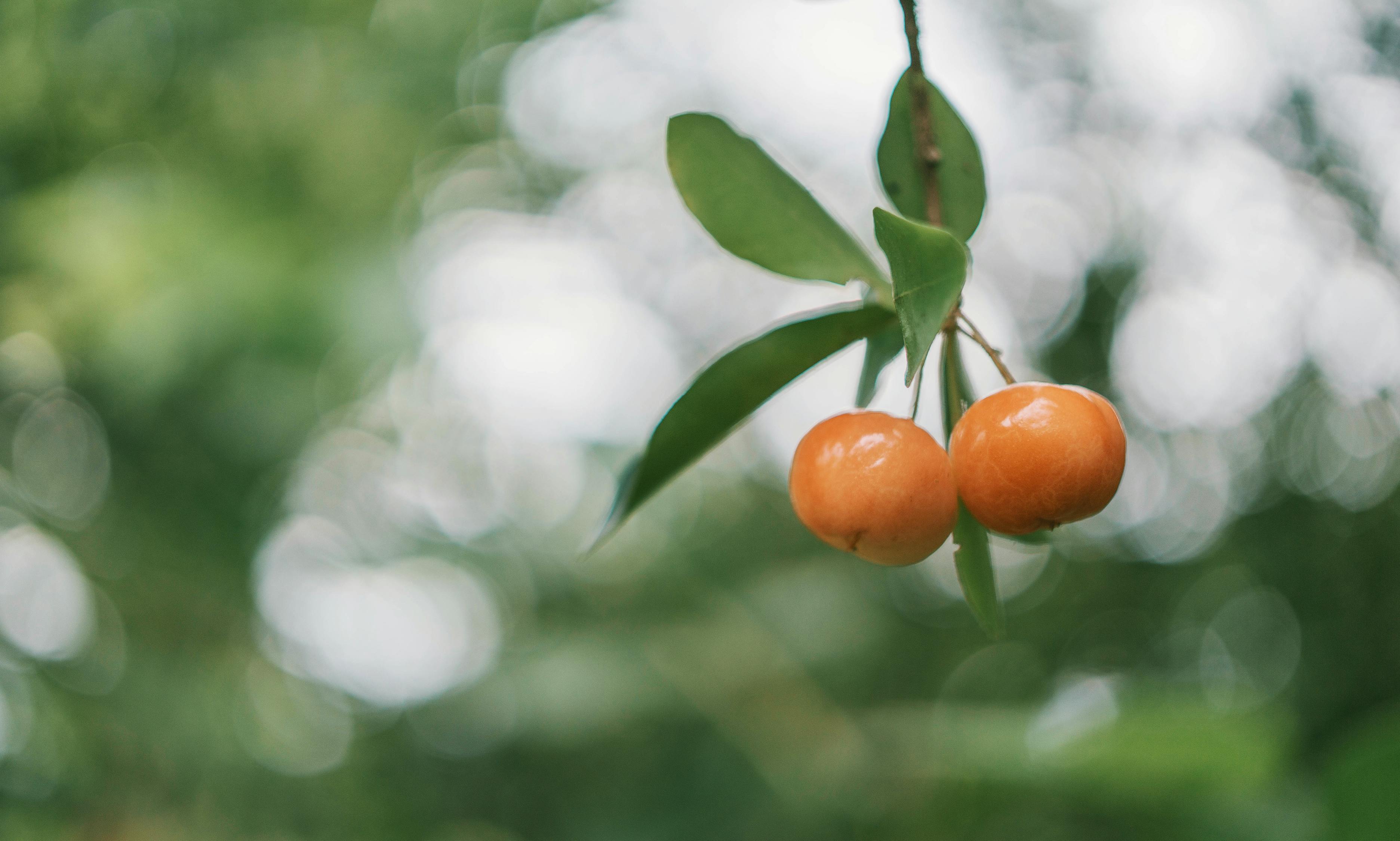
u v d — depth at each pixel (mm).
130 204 750
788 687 984
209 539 844
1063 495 408
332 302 732
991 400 414
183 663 836
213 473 822
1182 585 1238
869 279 421
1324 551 1152
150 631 835
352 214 884
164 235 728
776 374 421
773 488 1266
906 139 425
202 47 843
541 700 892
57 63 788
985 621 427
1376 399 1144
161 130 837
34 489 825
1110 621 1260
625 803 1070
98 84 814
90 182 773
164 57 838
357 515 952
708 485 1254
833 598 1032
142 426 804
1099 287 1208
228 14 844
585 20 1062
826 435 415
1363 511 1139
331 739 1049
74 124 810
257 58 854
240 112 856
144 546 834
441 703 1022
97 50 811
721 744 1035
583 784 1118
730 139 418
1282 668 1208
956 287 391
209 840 820
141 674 805
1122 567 1252
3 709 738
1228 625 1241
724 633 989
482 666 1027
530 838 1097
